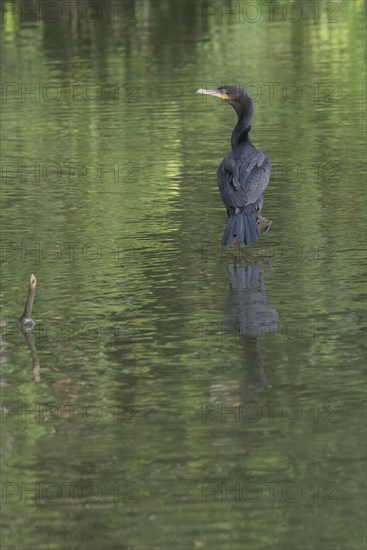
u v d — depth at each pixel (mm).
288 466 9781
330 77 29266
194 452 10094
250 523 8945
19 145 23453
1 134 24547
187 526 8938
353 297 13742
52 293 14336
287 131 23406
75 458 10062
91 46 35812
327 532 8758
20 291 14477
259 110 25656
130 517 9078
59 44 36500
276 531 8836
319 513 9000
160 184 19875
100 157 22047
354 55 32344
